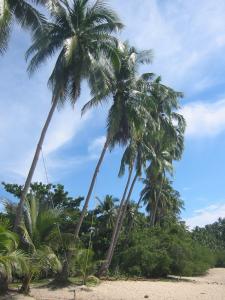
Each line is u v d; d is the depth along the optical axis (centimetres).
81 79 2711
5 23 1939
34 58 2656
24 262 1991
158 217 7081
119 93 3356
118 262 4266
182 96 4353
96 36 2750
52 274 3091
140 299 2591
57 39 2702
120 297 2639
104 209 5047
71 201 4647
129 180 3894
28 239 2325
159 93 4181
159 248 4438
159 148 4712
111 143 3466
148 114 3419
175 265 4478
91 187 3152
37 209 2564
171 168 5241
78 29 2738
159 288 3138
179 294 2872
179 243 4662
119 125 3400
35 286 2788
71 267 2975
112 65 2850
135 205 6162
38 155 2577
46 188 4528
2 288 2316
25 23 2250
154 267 4134
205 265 5144
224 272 5750
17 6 2214
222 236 11588
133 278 3853
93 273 3347
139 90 3512
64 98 2728
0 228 1917
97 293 2717
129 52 3472
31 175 2533
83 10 2747
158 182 6059
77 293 2683
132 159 3741
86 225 4762
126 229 5647
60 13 2641
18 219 2428
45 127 2628
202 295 2859
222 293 3016
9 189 4394
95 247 4659
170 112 4394
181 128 4944
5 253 1939
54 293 2636
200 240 8831
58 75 2650
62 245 2794
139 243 4456
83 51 2689
